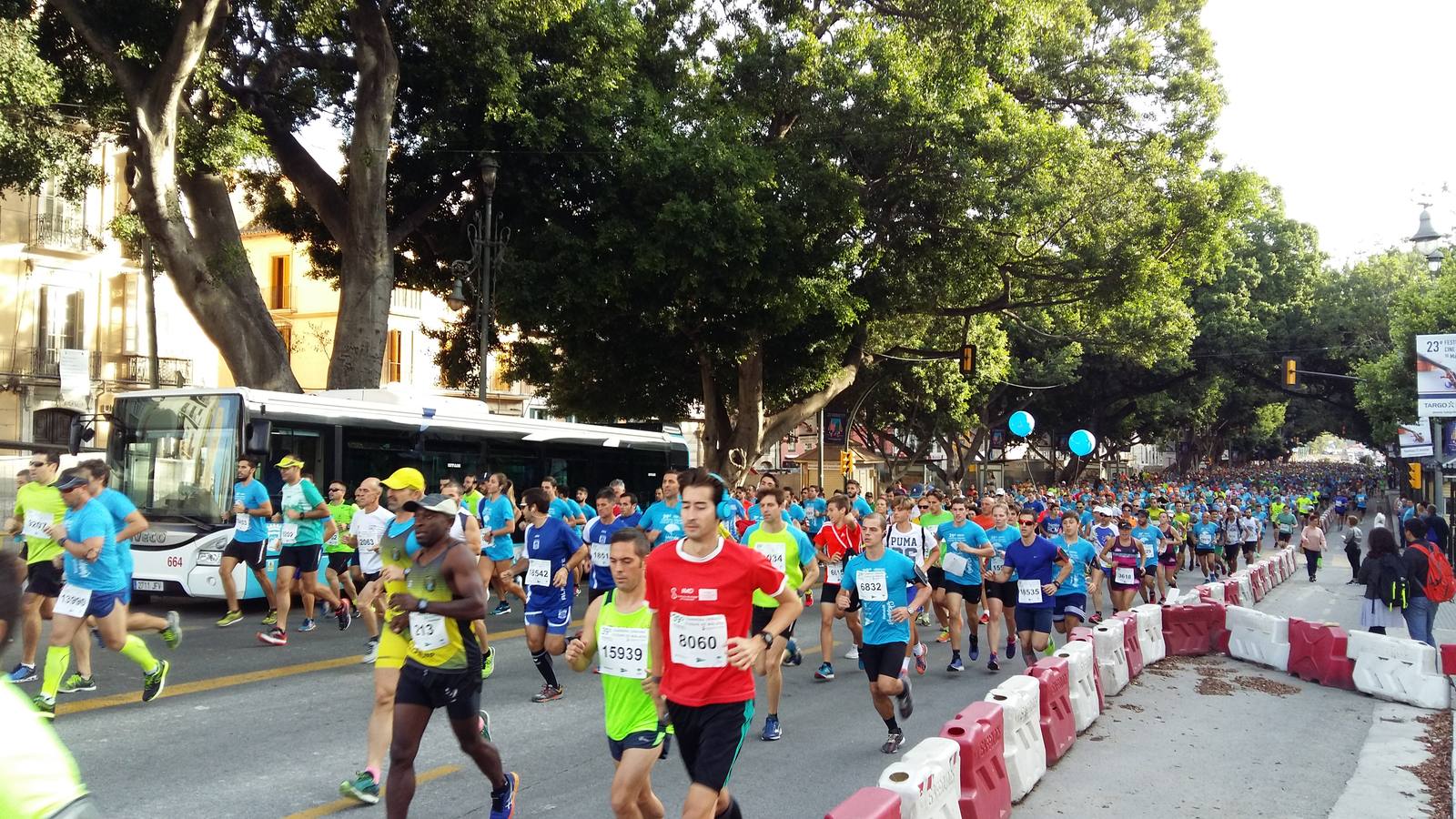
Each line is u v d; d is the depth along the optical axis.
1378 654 10.80
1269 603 20.55
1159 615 13.11
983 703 6.77
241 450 13.98
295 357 42.53
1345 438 81.12
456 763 7.14
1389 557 11.79
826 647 10.76
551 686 9.28
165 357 33.53
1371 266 55.31
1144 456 124.88
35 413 30.48
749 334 23.19
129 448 14.48
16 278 30.39
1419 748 8.50
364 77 18.41
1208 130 28.95
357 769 6.90
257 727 7.97
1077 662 9.04
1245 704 10.27
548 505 9.28
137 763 6.91
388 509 11.16
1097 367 52.62
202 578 13.80
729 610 4.57
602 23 20.12
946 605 12.24
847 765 7.43
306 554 12.32
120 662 10.26
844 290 22.02
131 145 16.39
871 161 22.36
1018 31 23.23
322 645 11.77
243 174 22.73
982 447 60.31
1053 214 23.70
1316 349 51.69
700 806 4.33
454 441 17.36
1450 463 26.12
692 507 4.58
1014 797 6.81
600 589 10.91
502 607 14.98
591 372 27.38
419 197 22.25
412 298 43.81
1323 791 7.21
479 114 20.16
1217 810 6.75
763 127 23.22
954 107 21.67
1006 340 43.19
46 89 14.53
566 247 20.67
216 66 17.02
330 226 19.89
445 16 18.72
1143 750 8.31
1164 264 26.02
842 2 23.33
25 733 1.93
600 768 7.15
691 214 19.36
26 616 9.05
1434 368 16.61
